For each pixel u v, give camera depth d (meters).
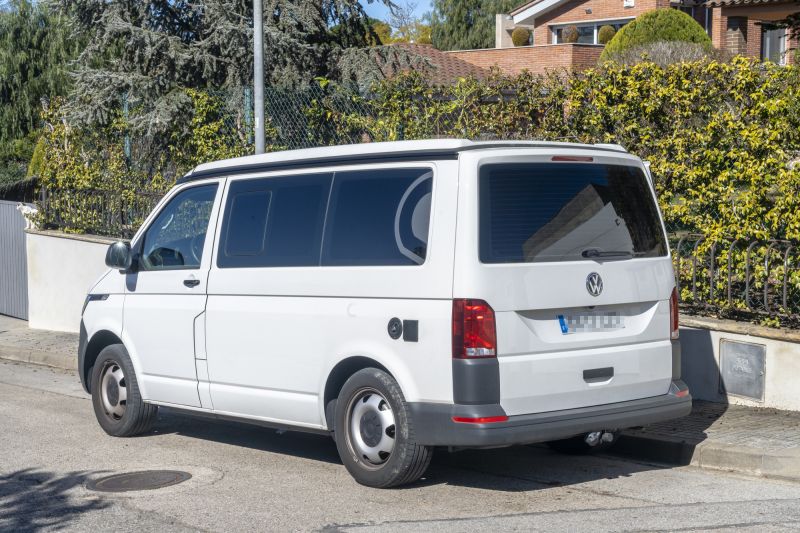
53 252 15.69
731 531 5.71
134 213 14.55
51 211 15.89
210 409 7.91
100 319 8.84
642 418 6.71
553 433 6.29
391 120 11.70
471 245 6.21
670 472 7.32
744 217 8.97
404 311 6.46
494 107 10.81
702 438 7.68
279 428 7.50
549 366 6.32
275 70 16.62
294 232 7.32
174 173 14.13
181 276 8.10
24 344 14.45
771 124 8.80
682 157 9.38
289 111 12.77
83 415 9.90
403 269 6.52
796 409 8.48
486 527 5.87
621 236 6.85
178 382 8.13
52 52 29.70
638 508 6.26
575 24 36.91
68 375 12.73
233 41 16.09
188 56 15.98
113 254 8.42
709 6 25.34
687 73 9.36
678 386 7.05
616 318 6.70
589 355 6.50
